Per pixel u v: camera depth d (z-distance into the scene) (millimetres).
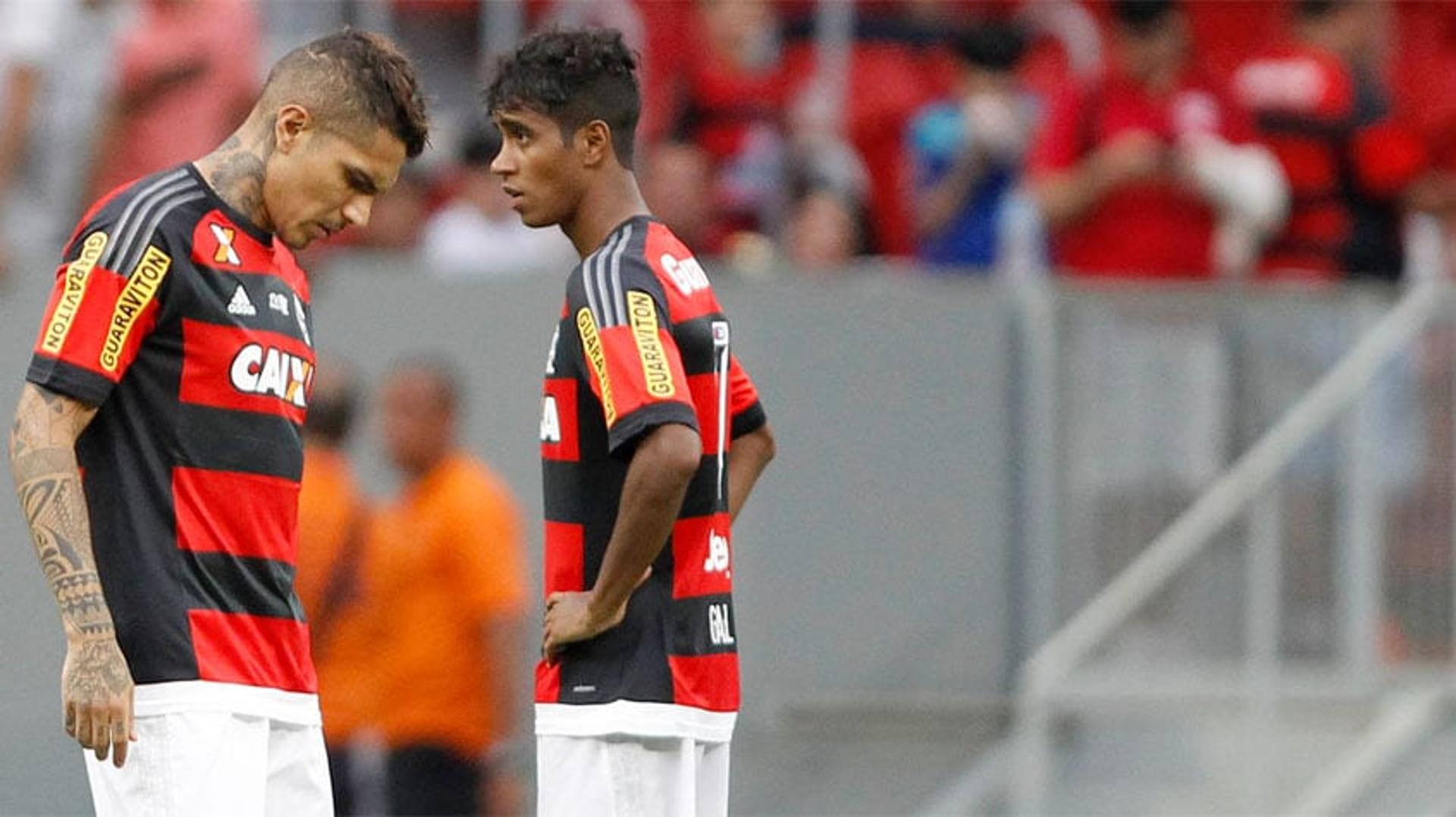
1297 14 35312
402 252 32719
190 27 32781
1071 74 34594
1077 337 31859
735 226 33500
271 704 17016
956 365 31922
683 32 34156
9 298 30719
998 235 34156
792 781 31328
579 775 17625
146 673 16531
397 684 29234
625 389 17016
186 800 16469
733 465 19375
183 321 16672
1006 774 31797
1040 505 31891
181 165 17078
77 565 16016
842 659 31562
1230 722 31938
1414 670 32094
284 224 17172
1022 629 31984
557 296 31031
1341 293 32125
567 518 17688
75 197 32688
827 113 34469
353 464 30125
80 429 16281
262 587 17016
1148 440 31953
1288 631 32031
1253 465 32000
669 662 17656
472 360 30859
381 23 33906
